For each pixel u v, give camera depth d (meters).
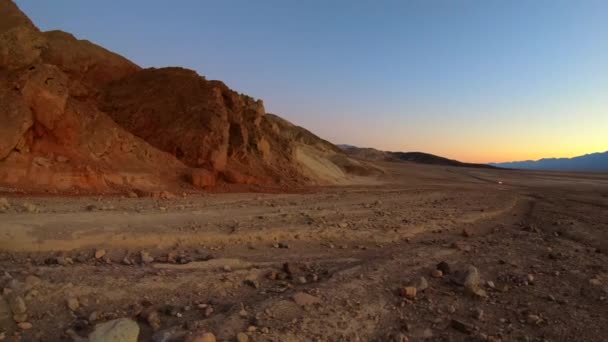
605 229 12.40
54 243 7.28
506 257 8.48
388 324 5.38
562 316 5.71
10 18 16.67
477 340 5.03
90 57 22.09
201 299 5.79
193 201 13.20
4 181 12.34
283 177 23.62
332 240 9.52
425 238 10.42
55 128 14.45
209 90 22.48
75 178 13.77
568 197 24.89
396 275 7.02
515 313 5.82
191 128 20.34
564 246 9.73
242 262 7.46
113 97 21.42
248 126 24.92
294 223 10.39
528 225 12.91
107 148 15.84
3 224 7.58
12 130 13.06
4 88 13.91
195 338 4.38
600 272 7.64
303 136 54.31
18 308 4.89
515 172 81.38
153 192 13.82
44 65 14.96
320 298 5.85
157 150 18.09
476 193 25.05
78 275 5.94
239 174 20.11
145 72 23.30
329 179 29.66
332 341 4.86
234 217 10.55
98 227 8.25
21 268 6.03
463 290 6.51
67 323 4.91
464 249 8.96
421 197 20.22
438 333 5.22
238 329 4.85
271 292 6.19
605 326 5.43
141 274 6.30
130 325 4.54
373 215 12.74
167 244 8.09
